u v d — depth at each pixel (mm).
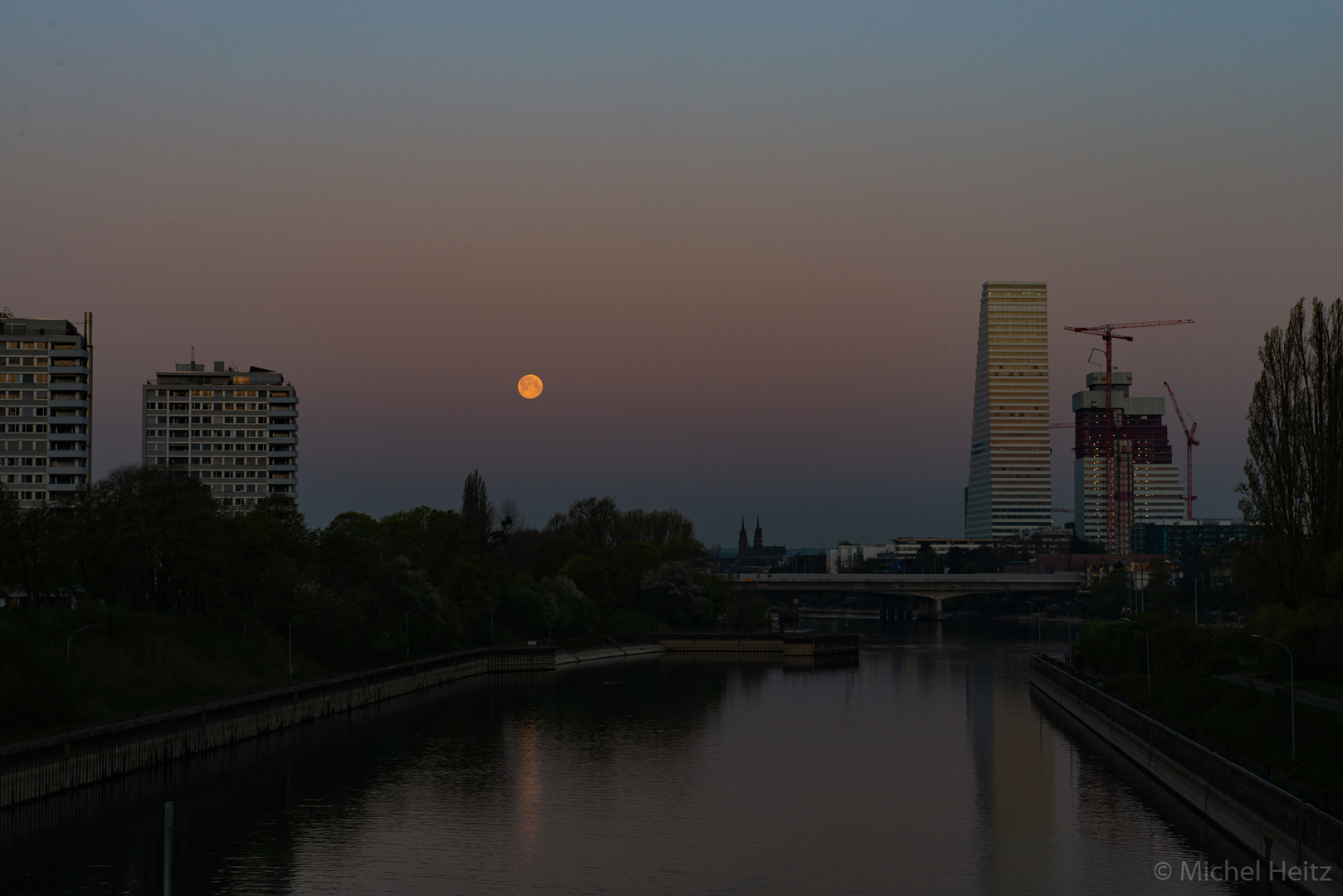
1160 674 141375
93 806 95938
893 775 113812
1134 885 75125
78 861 79750
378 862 80812
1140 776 112500
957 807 98562
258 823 91812
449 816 94938
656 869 79562
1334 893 65188
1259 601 151000
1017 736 139375
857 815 95875
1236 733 101125
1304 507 126812
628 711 164375
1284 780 82938
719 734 141500
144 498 148125
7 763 89750
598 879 77062
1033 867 79625
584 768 117500
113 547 141250
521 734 140500
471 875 77750
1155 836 87500
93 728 103812
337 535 191875
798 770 116625
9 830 87562
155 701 123812
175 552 149625
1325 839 67250
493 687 197750
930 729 145250
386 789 105688
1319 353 126875
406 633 193750
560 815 95938
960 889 74625
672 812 97000
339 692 157000
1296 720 93750
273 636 164750
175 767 113688
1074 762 120938
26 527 133625
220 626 155125
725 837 88375
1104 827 90625
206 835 87875
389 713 160000
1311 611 121312
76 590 149375
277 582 168750
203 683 136125
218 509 169875
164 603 151500
